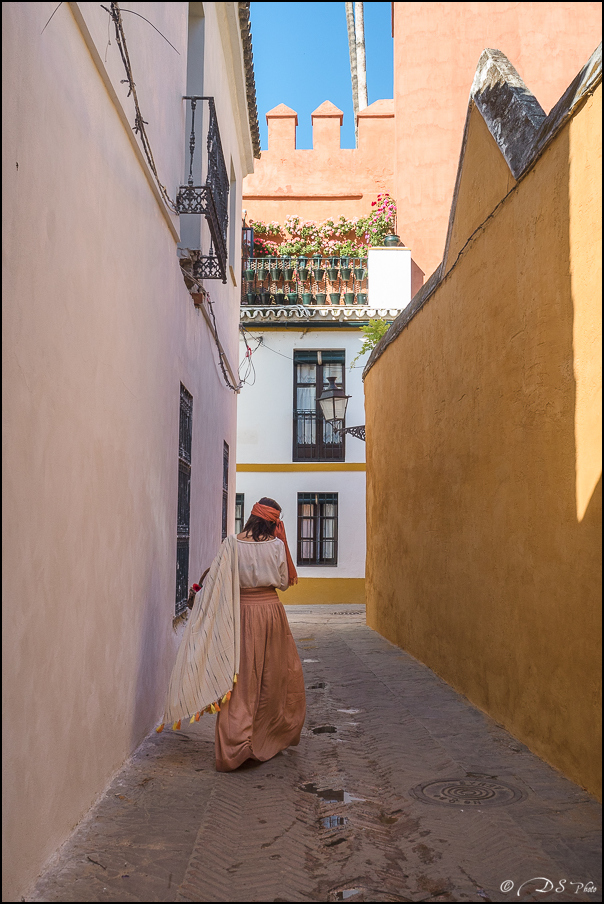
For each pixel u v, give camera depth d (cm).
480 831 343
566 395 421
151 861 312
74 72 343
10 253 267
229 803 386
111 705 415
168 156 589
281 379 1859
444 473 720
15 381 273
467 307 634
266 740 468
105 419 398
